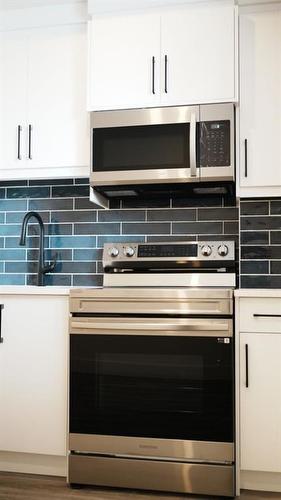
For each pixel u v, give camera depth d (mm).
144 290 2256
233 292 2217
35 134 2680
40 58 2688
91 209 2932
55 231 2961
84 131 2631
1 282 3004
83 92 2639
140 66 2498
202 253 2631
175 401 2209
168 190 2621
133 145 2488
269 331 2188
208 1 2443
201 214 2797
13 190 3029
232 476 2141
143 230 2857
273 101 2443
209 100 2426
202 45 2447
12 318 2436
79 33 2654
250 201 2605
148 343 2242
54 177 2682
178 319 2215
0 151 2711
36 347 2402
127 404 2252
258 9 2467
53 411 2369
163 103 2467
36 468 2434
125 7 2510
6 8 2676
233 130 2400
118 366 2268
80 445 2285
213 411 2172
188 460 2195
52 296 2398
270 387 2176
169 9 2486
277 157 2430
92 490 2256
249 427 2182
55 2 2621
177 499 2160
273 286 2562
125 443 2244
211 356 2184
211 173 2393
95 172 2516
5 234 3018
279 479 2217
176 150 2443
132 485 2238
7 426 2406
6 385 2422
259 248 2586
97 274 2895
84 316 2326
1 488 2258
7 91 2715
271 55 2455
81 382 2299
